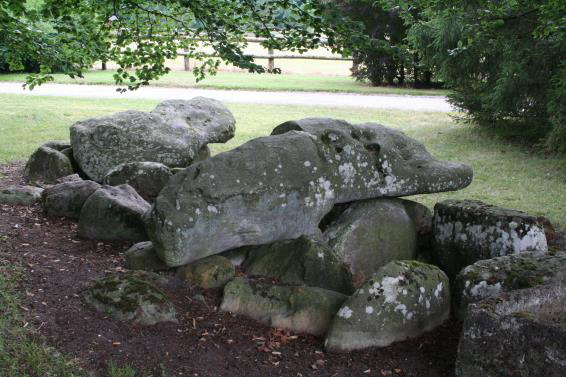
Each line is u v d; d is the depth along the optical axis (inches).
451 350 157.2
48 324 150.2
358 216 202.7
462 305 167.8
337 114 558.6
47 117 496.4
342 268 183.6
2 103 564.7
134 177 251.6
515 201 295.9
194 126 326.0
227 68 1010.7
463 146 427.8
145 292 162.1
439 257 207.0
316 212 191.2
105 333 150.7
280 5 200.4
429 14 426.0
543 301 144.9
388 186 205.9
